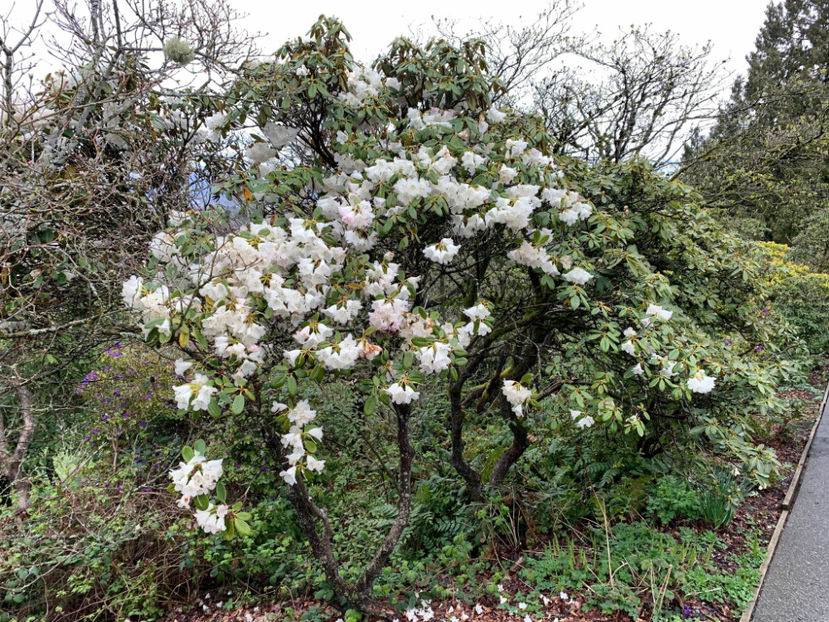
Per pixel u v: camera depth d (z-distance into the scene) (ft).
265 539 10.68
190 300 5.77
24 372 10.68
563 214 8.49
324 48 8.77
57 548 8.96
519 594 8.70
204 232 6.68
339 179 8.00
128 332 7.28
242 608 9.29
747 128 22.22
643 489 11.14
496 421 16.05
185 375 6.21
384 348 6.71
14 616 8.89
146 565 9.41
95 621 9.06
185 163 8.91
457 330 7.30
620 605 8.16
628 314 8.43
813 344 25.63
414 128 8.69
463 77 8.87
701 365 8.43
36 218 6.68
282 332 7.23
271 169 8.53
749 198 21.80
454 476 12.35
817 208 32.24
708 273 11.12
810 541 10.41
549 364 9.78
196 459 5.42
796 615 8.20
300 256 6.65
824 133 20.52
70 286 7.91
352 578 9.10
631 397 9.27
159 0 8.06
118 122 8.34
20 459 11.00
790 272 15.69
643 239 10.93
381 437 13.89
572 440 12.64
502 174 8.14
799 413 16.88
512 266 10.76
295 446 6.41
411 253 8.26
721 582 8.89
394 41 9.27
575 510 10.80
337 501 12.15
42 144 7.43
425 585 9.09
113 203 7.94
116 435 12.48
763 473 8.66
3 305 6.88
